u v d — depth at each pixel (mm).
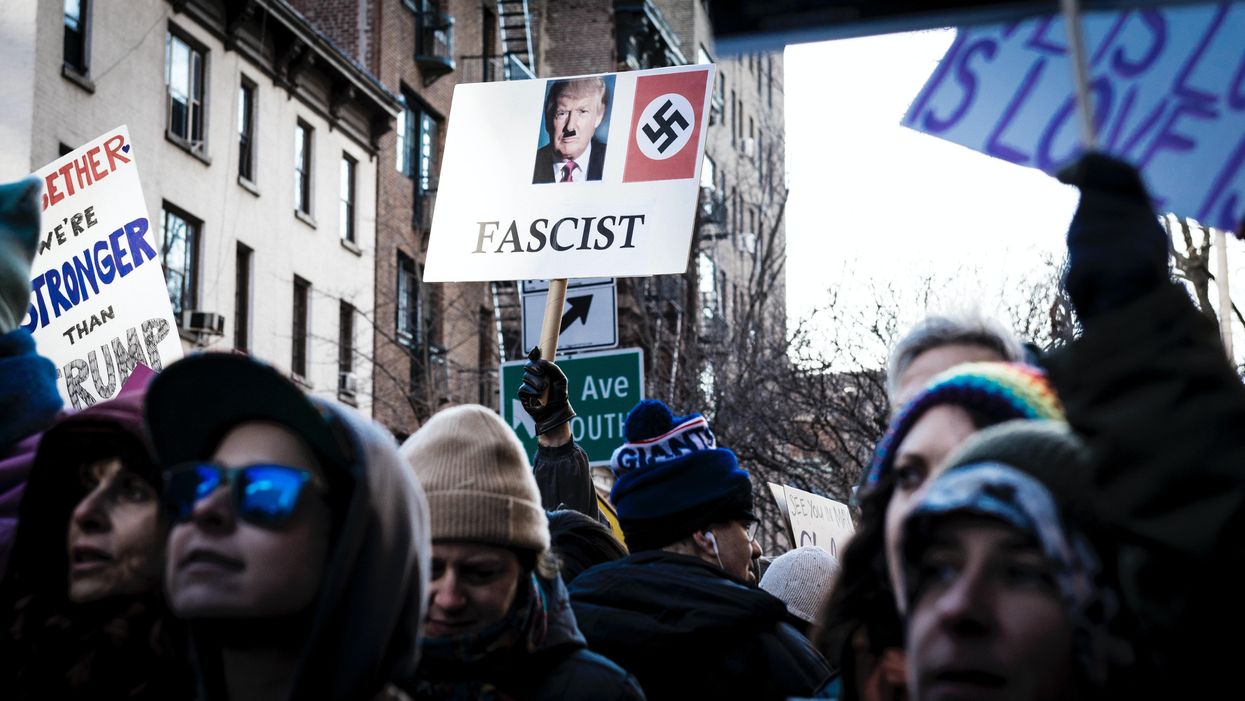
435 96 37031
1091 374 1901
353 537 2305
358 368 32375
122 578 2754
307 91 30219
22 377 3373
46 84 21672
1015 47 3037
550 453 5250
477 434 3307
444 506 3199
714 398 28484
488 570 3219
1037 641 1923
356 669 2312
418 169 36188
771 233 33625
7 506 3191
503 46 40594
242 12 27000
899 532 2232
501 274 6492
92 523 2764
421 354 34750
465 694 3209
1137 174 1978
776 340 31547
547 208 6520
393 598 2369
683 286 33688
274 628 2344
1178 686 1903
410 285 35406
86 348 5273
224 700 2426
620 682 3393
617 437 8500
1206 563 1833
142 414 2807
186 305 26031
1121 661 1900
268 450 2385
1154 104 2922
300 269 30016
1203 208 2865
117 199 5281
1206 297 14594
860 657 2537
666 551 4273
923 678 1978
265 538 2303
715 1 2719
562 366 8617
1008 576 1951
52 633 2785
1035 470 1963
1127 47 2953
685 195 6387
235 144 27562
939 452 2357
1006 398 2354
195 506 2309
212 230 26672
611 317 8672
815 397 27016
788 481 28016
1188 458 1832
